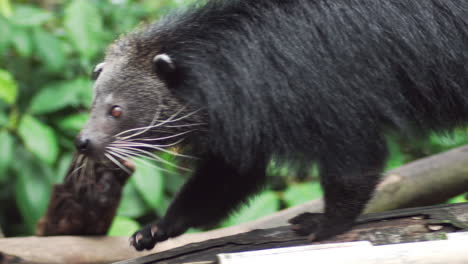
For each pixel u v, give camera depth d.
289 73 4.55
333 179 4.66
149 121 4.95
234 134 4.71
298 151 4.66
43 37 7.62
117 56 5.07
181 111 4.92
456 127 5.47
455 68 4.99
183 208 5.34
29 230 7.50
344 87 4.54
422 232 4.21
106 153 4.86
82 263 5.38
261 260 3.81
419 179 5.98
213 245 4.37
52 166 7.89
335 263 3.86
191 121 4.92
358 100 4.56
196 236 5.77
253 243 4.37
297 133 4.57
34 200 7.56
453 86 5.03
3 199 8.68
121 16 8.62
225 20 4.80
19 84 8.24
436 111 5.11
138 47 5.02
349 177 4.60
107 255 5.48
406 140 5.34
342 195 4.66
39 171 7.73
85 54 7.54
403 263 3.93
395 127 4.92
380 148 4.72
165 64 4.80
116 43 5.18
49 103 7.59
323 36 4.61
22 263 4.97
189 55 4.82
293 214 5.88
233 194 5.49
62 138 8.13
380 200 5.90
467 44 5.02
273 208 7.04
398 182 5.95
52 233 5.65
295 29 4.62
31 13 7.66
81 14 7.60
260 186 5.54
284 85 4.55
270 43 4.63
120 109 4.91
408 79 4.84
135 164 5.39
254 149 4.74
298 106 4.54
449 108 5.18
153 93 4.93
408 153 6.93
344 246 3.93
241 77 4.64
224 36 4.77
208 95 4.71
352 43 4.60
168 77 4.86
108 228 5.68
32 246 5.29
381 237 4.25
